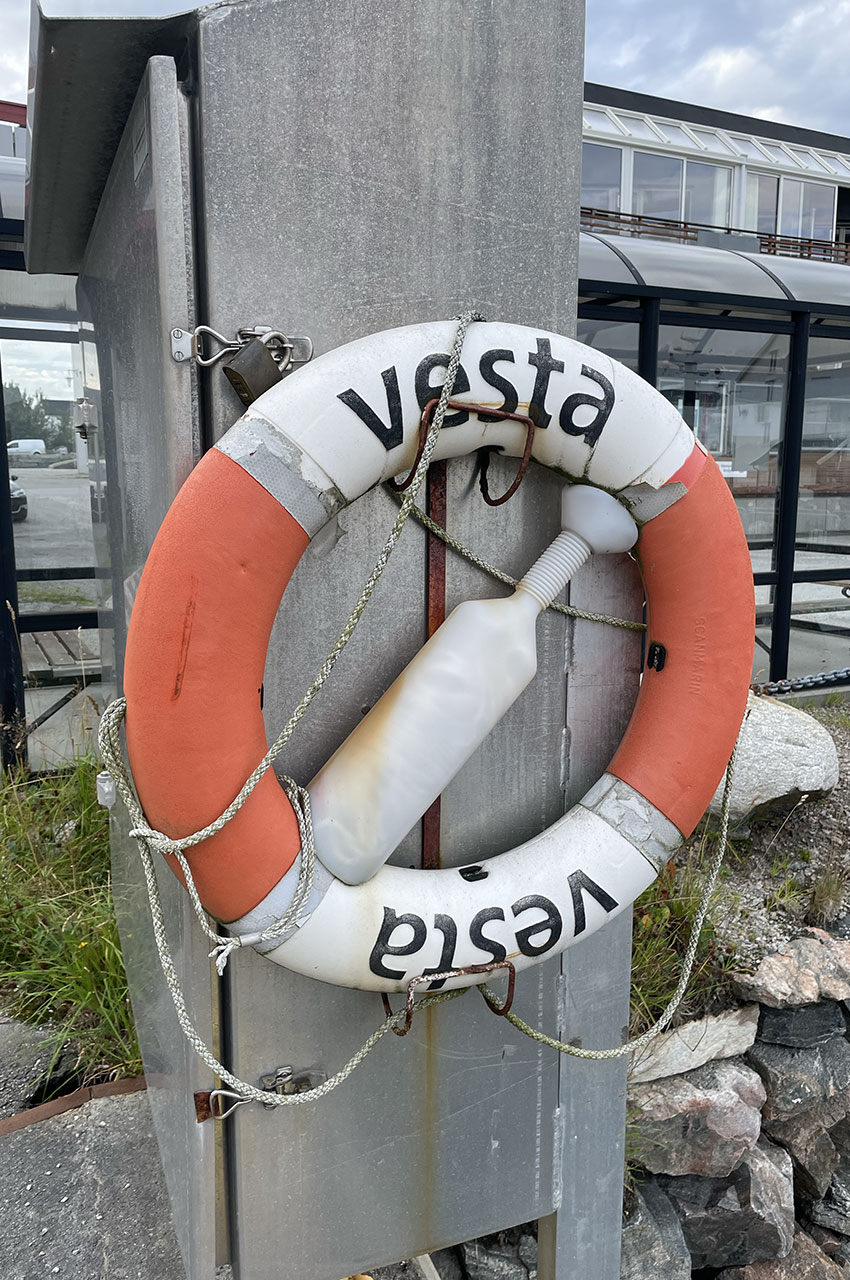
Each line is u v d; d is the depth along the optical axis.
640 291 5.42
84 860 3.40
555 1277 2.00
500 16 1.43
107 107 1.50
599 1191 1.99
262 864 1.37
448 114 1.42
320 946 1.41
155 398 1.42
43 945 2.93
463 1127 1.79
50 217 2.13
